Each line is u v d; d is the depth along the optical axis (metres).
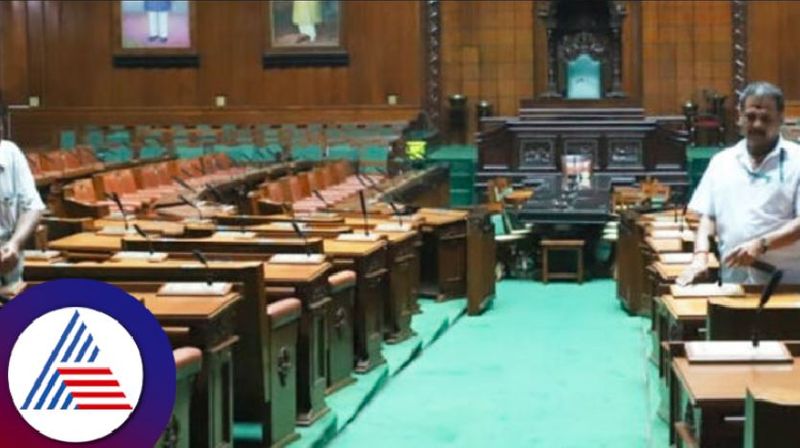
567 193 14.98
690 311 5.92
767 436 3.73
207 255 7.66
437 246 11.87
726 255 5.96
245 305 6.11
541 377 8.73
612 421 7.42
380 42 23.34
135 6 23.69
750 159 6.14
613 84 19.59
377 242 8.77
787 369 4.55
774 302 5.49
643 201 14.94
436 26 23.23
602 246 14.20
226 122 23.52
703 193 6.32
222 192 14.34
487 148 18.94
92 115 23.66
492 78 23.45
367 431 7.18
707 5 22.89
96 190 13.22
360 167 19.02
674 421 5.59
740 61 22.78
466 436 7.09
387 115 23.20
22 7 23.95
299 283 6.82
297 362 6.89
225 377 5.73
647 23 23.09
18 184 5.95
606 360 9.34
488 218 11.95
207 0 23.62
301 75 23.55
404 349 9.40
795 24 22.59
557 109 18.98
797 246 5.96
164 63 23.73
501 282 13.81
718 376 4.46
